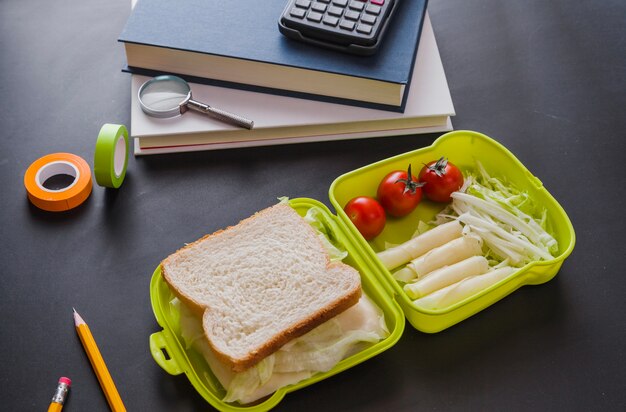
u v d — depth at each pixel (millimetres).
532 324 1227
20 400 1132
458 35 1566
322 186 1364
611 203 1361
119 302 1226
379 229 1280
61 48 1509
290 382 1092
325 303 1109
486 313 1233
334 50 1379
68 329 1195
